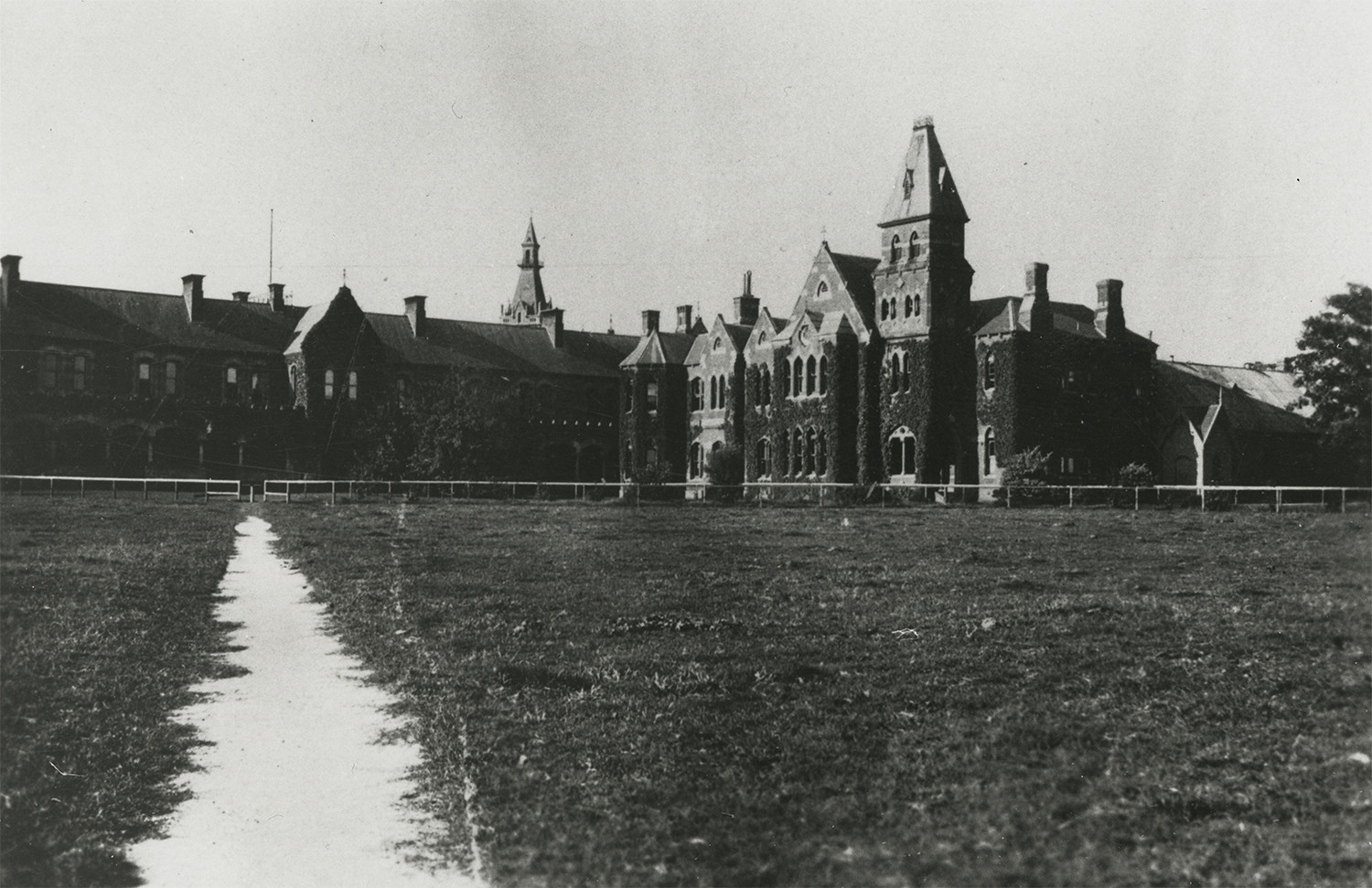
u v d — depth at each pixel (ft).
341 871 35.35
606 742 45.37
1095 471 236.43
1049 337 230.89
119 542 112.06
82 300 253.03
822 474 242.99
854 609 71.97
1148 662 55.36
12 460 234.17
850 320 244.22
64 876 35.14
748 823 37.63
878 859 34.81
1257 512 181.47
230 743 47.09
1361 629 63.05
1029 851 34.91
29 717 48.91
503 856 36.04
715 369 276.00
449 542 118.93
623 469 295.89
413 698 52.42
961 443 235.40
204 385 261.24
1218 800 38.06
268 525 145.38
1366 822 36.17
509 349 300.81
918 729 45.75
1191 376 263.08
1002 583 83.35
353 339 271.08
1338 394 210.59
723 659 57.77
